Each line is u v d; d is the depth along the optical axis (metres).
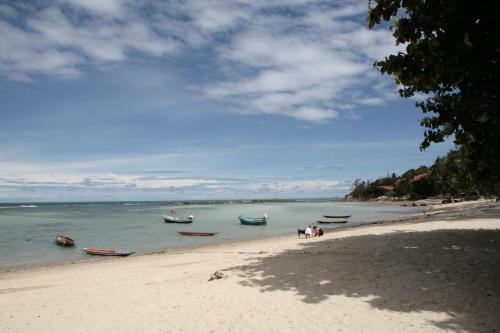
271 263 14.97
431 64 8.07
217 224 53.25
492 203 54.12
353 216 65.00
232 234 38.97
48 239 36.00
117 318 9.17
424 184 123.06
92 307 10.44
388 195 150.88
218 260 18.08
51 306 10.98
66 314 9.98
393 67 8.64
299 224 51.53
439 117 10.62
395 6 8.71
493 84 8.51
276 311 8.73
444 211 49.47
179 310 9.38
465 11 7.93
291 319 8.16
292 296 9.85
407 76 8.62
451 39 7.62
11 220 64.44
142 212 97.06
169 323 8.48
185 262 18.98
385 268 12.38
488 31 7.78
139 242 33.34
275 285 11.15
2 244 32.66
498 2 7.63
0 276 18.73
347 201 195.00
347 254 15.61
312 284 10.99
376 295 9.46
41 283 15.84
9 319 9.89
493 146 9.54
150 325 8.46
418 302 8.70
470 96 9.01
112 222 58.47
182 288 11.81
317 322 7.88
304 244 20.70
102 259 24.06
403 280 10.70
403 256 14.25
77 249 29.52
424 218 37.19
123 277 15.36
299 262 14.64
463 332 6.88
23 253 27.72
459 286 9.73
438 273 11.22
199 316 8.77
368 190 173.75
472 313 7.75
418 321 7.54
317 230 27.75
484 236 17.86
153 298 10.82
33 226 51.22
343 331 7.32
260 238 33.69
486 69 8.15
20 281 16.88
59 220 64.12
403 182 137.75
